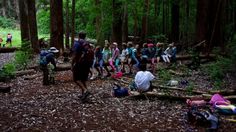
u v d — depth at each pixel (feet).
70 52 67.05
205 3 80.89
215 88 40.55
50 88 39.78
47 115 28.14
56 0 71.46
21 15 84.23
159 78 47.57
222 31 86.48
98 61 46.78
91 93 36.73
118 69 50.60
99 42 87.25
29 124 25.71
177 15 100.78
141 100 33.83
